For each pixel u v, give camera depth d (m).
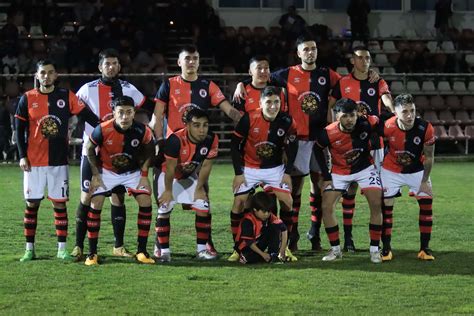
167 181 10.05
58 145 10.26
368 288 8.77
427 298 8.38
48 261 10.15
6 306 8.04
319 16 30.70
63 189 10.34
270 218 10.20
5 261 10.14
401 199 15.69
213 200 15.59
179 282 9.02
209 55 27.03
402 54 27.86
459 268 9.77
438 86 27.16
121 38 26.05
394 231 12.41
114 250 10.66
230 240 11.80
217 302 8.20
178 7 27.83
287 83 11.01
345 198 10.95
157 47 26.06
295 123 10.53
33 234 10.33
